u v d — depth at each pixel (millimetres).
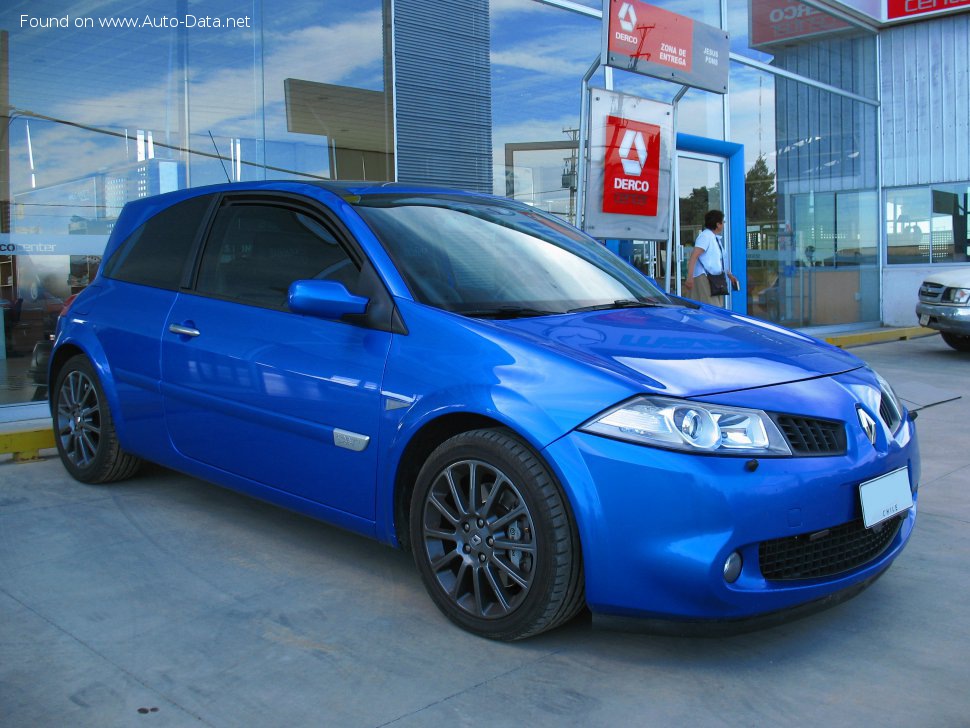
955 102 13555
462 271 3141
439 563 2742
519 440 2527
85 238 6203
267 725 2164
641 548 2338
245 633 2682
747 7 11242
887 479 2660
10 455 4914
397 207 3363
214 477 3529
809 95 12570
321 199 3379
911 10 13633
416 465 2869
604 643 2662
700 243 8961
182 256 3848
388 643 2633
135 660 2494
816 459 2471
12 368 5770
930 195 13906
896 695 2367
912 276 14102
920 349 11250
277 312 3291
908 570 3328
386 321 2926
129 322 3914
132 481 4371
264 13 6938
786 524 2375
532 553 2490
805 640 2717
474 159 8281
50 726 2135
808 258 12625
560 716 2238
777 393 2564
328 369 3012
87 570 3182
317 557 3352
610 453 2363
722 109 10906
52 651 2537
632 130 7363
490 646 2623
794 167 12328
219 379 3404
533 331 2770
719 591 2307
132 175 6402
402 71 7727
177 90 6590
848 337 11844
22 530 3609
